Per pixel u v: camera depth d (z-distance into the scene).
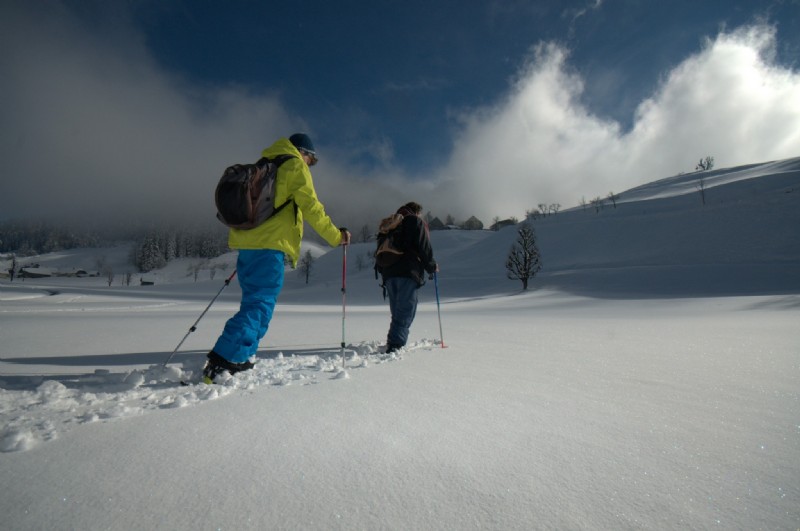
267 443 1.27
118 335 4.95
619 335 4.57
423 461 1.16
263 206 2.33
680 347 3.54
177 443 1.26
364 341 4.27
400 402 1.75
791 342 3.77
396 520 0.88
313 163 2.88
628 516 0.89
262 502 0.94
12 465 1.09
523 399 1.81
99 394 1.75
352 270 82.31
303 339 4.50
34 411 1.53
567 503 0.95
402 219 3.61
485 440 1.32
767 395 1.90
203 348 3.83
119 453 1.18
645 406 1.72
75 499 0.93
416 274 3.50
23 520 0.85
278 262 2.43
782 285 25.73
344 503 0.94
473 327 5.92
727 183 67.88
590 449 1.25
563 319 7.76
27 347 3.84
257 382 2.09
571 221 64.75
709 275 30.84
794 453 1.22
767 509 0.91
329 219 2.64
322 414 1.57
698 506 0.93
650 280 32.31
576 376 2.31
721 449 1.25
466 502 0.95
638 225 53.06
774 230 40.75
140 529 0.83
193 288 71.38
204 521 0.86
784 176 61.72
